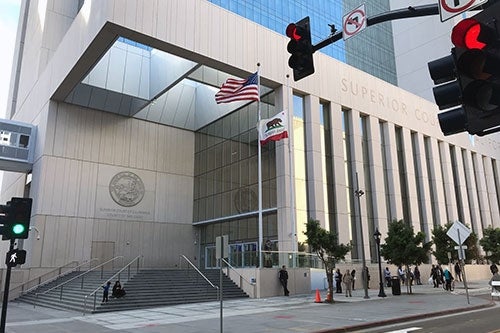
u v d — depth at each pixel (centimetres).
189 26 2733
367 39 6016
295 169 3045
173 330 1274
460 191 4622
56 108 3166
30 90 3803
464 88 377
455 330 1209
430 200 4172
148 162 3556
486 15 376
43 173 3011
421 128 4297
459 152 4812
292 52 724
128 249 3291
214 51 2816
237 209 3275
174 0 2697
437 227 3484
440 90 442
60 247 2975
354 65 5628
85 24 2661
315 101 3275
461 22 367
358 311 1681
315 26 5028
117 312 1850
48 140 3080
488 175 5309
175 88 3784
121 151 3425
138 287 2230
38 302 2383
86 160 3225
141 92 3262
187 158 3812
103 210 3231
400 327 1321
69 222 3053
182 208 3675
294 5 4791
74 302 2083
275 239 2952
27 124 3322
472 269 4416
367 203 3516
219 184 3516
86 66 2720
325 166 3231
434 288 3109
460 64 379
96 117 3347
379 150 3725
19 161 3219
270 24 4375
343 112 3588
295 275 2575
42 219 2939
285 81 3122
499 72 359
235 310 1794
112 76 3144
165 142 3700
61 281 2730
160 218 3522
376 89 3881
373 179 3597
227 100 2562
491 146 5525
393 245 2647
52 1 3741
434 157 4375
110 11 2389
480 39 361
